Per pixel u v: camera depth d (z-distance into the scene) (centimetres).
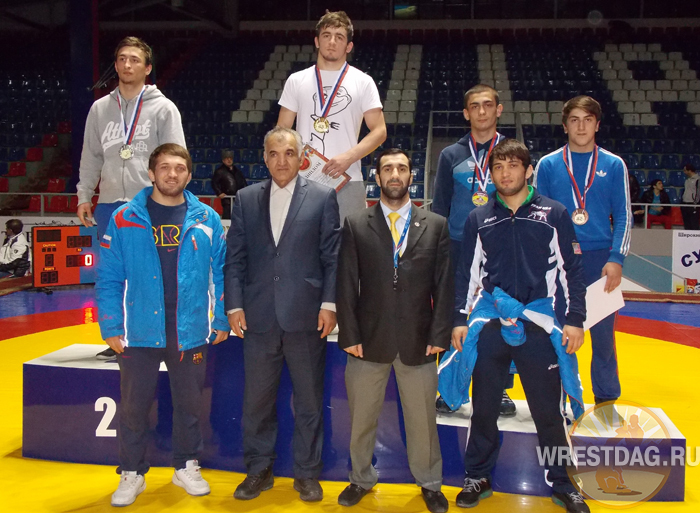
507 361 290
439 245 288
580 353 572
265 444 308
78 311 730
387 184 284
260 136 1420
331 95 348
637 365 525
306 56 1725
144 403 296
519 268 281
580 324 277
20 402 419
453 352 304
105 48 1756
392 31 1827
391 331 282
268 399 304
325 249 301
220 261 310
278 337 296
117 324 289
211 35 1819
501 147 279
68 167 1370
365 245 285
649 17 1753
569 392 277
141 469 298
